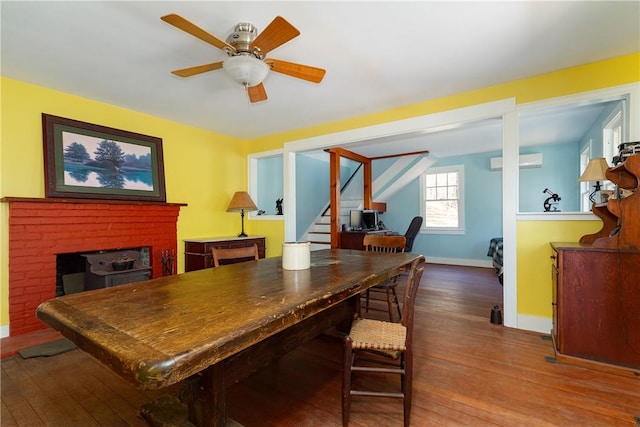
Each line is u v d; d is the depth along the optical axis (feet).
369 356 7.40
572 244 7.68
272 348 5.07
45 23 6.24
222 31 6.57
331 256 8.00
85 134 10.02
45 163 9.16
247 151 16.14
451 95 10.20
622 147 6.90
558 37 6.91
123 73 8.48
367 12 6.01
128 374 2.34
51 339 8.30
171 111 11.53
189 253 12.76
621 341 6.50
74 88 9.42
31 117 9.05
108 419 5.19
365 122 12.13
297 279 5.18
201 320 3.20
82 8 5.80
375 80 9.04
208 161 14.19
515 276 9.11
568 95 8.40
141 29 6.50
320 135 13.39
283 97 10.28
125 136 11.05
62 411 5.40
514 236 9.14
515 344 7.91
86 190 9.91
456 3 5.77
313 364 7.07
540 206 17.58
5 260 8.45
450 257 20.76
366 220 18.53
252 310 3.52
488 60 7.92
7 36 6.68
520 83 9.07
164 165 12.35
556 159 17.19
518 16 6.16
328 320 6.67
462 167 20.34
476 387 5.97
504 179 9.27
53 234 9.16
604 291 6.64
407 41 7.04
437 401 5.53
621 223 6.55
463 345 7.88
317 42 7.06
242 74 6.10
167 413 4.46
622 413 5.16
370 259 7.43
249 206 14.29
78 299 4.01
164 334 2.83
